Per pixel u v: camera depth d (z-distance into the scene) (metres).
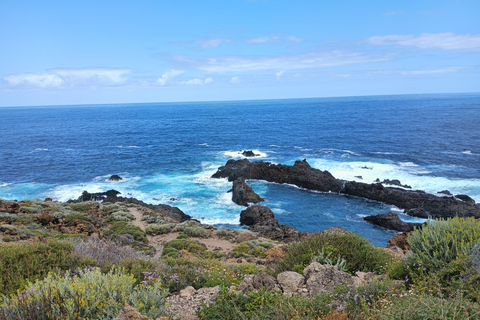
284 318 5.42
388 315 4.53
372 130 110.25
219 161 67.75
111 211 31.92
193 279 9.02
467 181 46.75
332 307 5.63
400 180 48.44
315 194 46.31
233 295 6.73
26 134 126.56
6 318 5.17
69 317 5.29
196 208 40.78
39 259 9.09
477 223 7.35
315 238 10.00
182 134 118.62
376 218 35.47
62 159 72.38
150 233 25.69
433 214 37.00
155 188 49.22
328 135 103.19
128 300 6.09
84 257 9.50
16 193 48.16
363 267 8.71
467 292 5.39
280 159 68.19
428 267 6.77
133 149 85.19
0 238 17.94
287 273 7.69
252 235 25.53
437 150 69.81
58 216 26.00
